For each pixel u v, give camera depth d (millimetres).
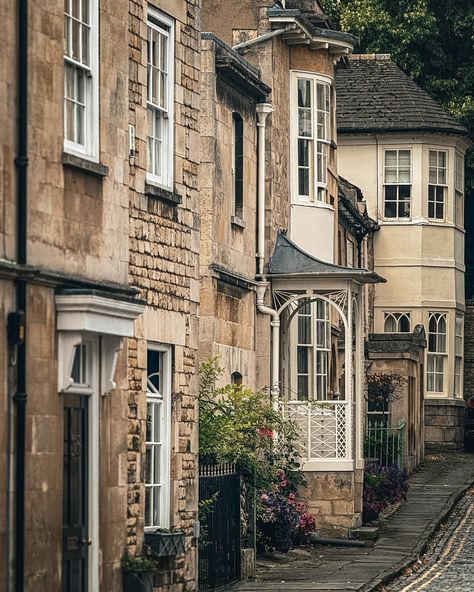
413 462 38344
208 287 24344
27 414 14523
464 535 28031
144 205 18156
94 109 16406
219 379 24859
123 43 17203
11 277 14227
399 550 25375
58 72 15391
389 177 44812
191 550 19484
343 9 50969
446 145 45094
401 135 44594
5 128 14305
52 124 15242
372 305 44156
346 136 44781
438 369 45156
